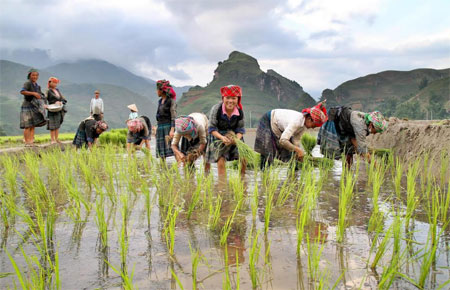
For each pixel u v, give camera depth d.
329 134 6.61
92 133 9.86
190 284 1.87
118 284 1.88
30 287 1.81
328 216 3.21
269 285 1.85
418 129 6.53
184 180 5.09
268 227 2.90
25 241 2.60
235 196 3.99
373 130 6.13
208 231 2.81
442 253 2.27
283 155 6.18
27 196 4.10
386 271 1.94
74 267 2.11
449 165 4.86
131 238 2.63
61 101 11.34
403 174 5.61
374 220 2.92
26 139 10.00
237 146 5.48
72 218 3.11
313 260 2.07
